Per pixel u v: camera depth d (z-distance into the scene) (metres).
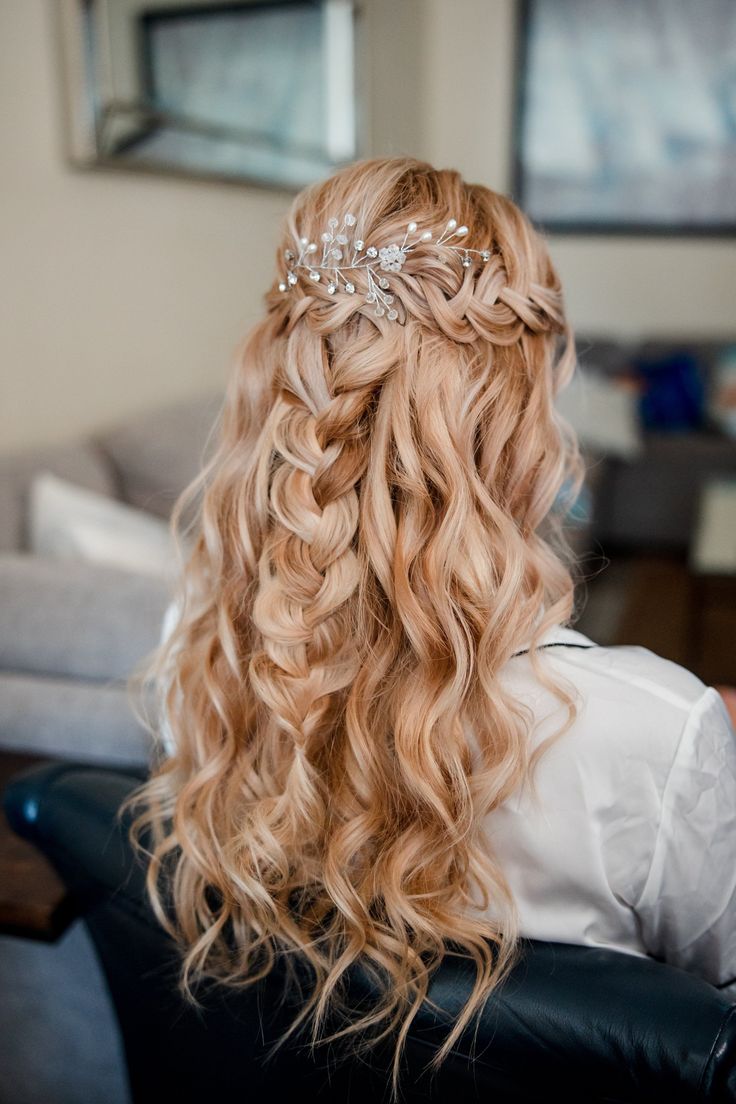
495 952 0.62
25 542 1.91
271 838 0.68
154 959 0.72
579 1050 0.54
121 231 2.61
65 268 2.39
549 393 0.72
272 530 0.72
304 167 3.44
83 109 2.29
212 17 2.74
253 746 0.74
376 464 0.66
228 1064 0.71
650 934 0.69
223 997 0.68
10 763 1.07
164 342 2.91
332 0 3.41
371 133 3.88
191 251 3.00
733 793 0.64
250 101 3.03
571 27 4.29
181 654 0.80
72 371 2.48
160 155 2.61
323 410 0.68
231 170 2.98
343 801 0.68
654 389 4.19
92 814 0.74
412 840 0.65
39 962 1.08
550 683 0.62
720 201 4.39
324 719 0.69
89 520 1.74
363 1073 0.63
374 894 0.65
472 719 0.65
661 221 4.47
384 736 0.67
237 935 0.67
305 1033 0.65
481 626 0.64
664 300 4.59
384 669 0.67
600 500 3.82
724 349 4.23
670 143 4.36
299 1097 0.67
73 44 2.25
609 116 4.38
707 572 2.83
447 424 0.65
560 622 0.68
